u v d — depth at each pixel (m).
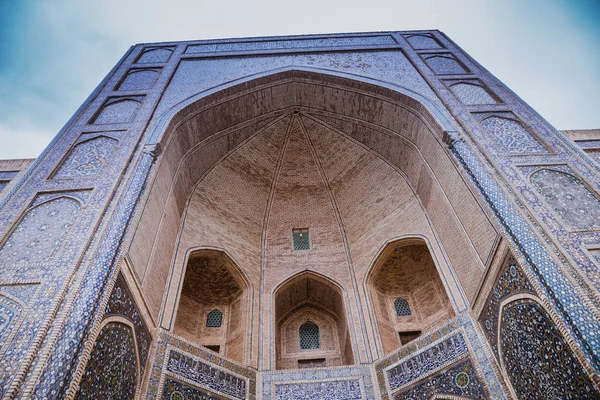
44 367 3.21
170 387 4.84
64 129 6.28
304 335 7.09
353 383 5.71
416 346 5.56
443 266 5.97
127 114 6.72
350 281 7.00
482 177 5.16
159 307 5.45
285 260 7.43
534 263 4.05
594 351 3.30
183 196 6.96
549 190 4.87
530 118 6.23
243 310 6.60
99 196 4.95
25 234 4.48
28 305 3.67
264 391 5.62
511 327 4.44
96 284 3.88
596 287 3.66
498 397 4.48
